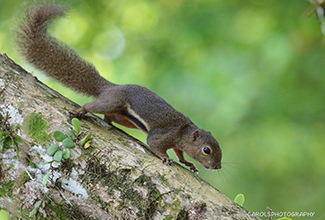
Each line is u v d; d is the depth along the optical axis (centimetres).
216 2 1475
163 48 1468
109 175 526
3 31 1363
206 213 517
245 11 1445
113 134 616
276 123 1318
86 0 1541
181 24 1481
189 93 1326
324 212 1211
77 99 1370
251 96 1305
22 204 524
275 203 1240
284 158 1284
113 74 1473
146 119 787
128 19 1562
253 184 1272
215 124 1280
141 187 523
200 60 1383
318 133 1309
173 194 527
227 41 1401
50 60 783
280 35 1363
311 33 1349
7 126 546
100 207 510
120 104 767
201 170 1258
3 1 1418
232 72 1330
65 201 514
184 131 804
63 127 566
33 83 622
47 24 773
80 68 796
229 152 1284
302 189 1258
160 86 1378
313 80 1351
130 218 505
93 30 1537
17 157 529
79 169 524
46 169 521
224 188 1270
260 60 1359
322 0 540
